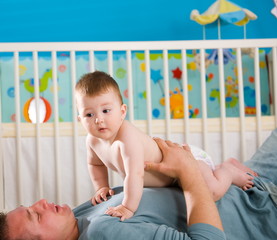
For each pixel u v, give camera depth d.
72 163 1.83
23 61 2.56
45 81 2.57
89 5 2.66
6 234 0.99
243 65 2.64
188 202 1.04
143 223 0.99
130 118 1.88
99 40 2.66
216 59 2.63
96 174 1.27
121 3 2.68
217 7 2.40
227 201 1.19
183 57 1.91
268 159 1.51
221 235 0.96
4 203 1.79
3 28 2.61
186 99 1.90
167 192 1.14
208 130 1.91
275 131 1.70
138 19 2.68
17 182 1.78
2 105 2.54
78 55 2.58
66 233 1.06
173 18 2.69
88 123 1.05
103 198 1.22
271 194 1.26
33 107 2.42
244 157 1.90
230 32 2.69
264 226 1.18
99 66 2.58
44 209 1.05
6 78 2.54
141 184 1.05
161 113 2.59
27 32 2.62
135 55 2.59
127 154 1.05
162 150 1.15
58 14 2.64
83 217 1.11
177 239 0.94
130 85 1.88
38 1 2.63
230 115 2.63
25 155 1.80
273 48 1.96
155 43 1.89
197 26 2.69
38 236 1.02
